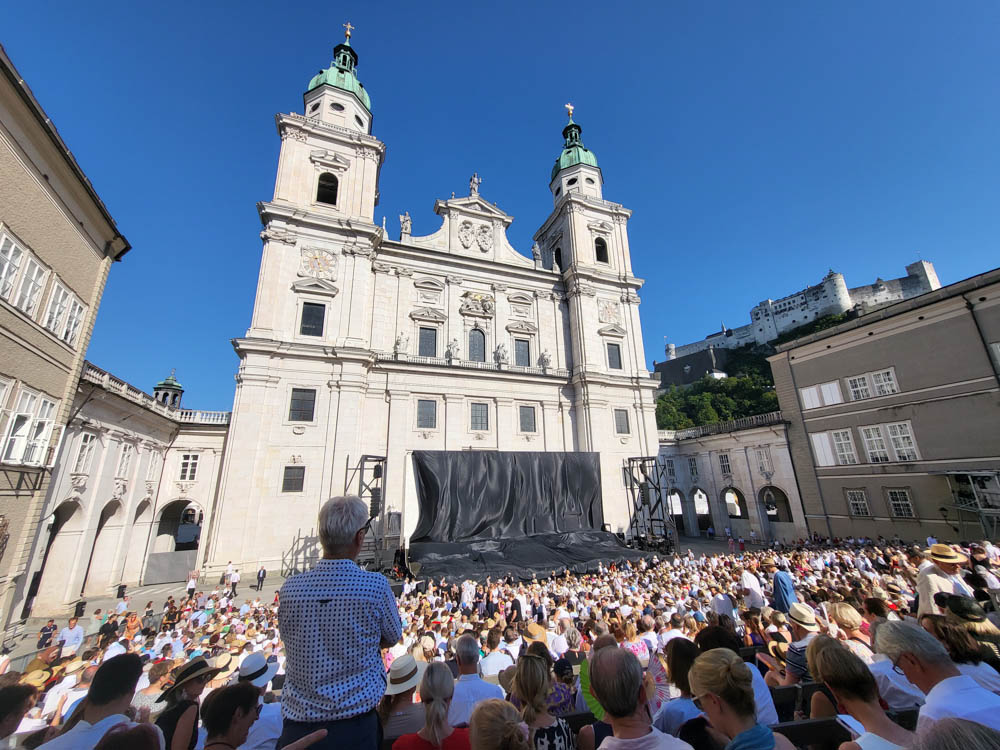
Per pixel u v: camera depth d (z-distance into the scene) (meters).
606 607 11.98
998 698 3.01
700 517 45.53
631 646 7.78
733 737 2.96
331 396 29.22
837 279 93.50
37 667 7.90
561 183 47.72
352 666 2.88
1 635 13.41
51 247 14.59
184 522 51.91
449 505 27.20
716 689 3.02
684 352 119.12
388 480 29.59
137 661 3.80
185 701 4.40
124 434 23.48
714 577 16.36
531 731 3.72
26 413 13.96
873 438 28.97
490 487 28.47
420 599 15.81
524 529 28.28
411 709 4.64
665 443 43.94
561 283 40.97
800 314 98.56
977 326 24.81
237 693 3.58
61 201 14.91
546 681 4.00
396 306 34.41
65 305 15.67
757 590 12.06
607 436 36.09
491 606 14.90
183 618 16.45
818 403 32.28
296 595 3.00
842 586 11.48
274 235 30.52
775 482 34.62
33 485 14.59
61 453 17.95
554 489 30.17
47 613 18.95
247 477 25.86
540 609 13.78
